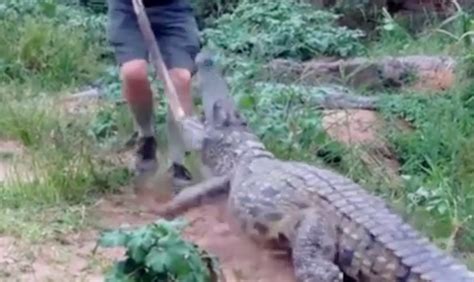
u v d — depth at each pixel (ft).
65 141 16.71
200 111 17.57
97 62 23.58
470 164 17.21
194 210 14.10
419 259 11.25
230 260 12.89
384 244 11.50
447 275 10.97
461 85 21.42
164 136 16.53
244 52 24.90
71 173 15.24
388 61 23.43
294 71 23.25
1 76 21.94
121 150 17.11
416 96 21.07
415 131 19.08
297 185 12.56
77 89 21.84
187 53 15.61
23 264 12.61
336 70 23.67
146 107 15.58
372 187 16.17
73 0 29.35
